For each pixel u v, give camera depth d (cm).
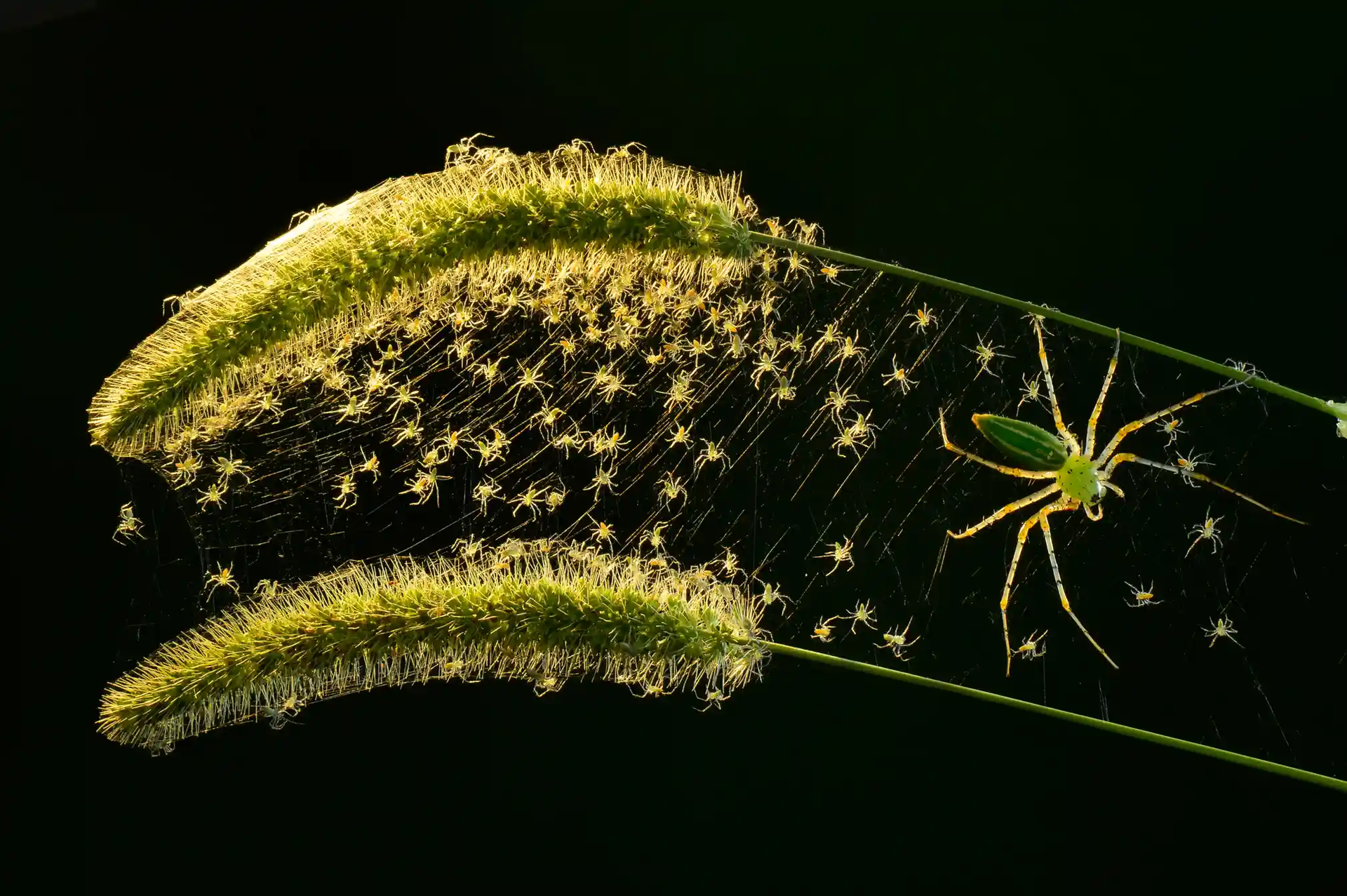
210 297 46
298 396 49
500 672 47
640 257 47
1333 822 49
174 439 47
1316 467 49
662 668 47
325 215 47
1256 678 49
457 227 47
